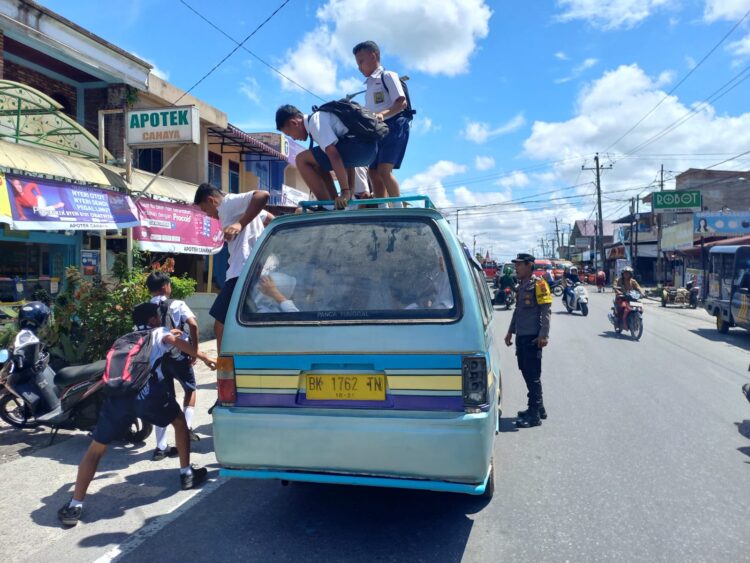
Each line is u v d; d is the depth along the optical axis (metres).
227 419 3.24
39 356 5.83
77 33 10.77
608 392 7.59
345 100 4.19
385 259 3.35
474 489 2.97
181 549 3.34
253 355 3.27
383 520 3.73
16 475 4.61
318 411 3.15
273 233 3.59
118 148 12.34
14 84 8.38
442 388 3.03
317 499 4.09
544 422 6.14
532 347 6.02
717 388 7.86
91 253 10.64
